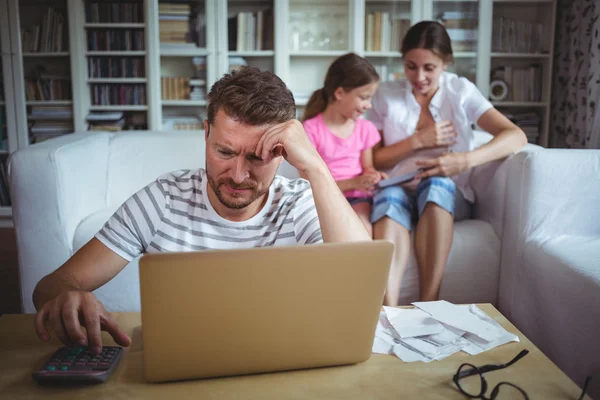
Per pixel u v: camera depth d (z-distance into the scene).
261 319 0.79
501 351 0.94
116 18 3.69
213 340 0.80
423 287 1.97
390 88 2.36
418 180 2.15
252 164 1.06
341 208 1.06
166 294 0.75
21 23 3.67
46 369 0.83
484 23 3.69
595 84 3.07
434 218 1.96
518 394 0.80
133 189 2.33
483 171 2.21
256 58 3.83
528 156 1.88
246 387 0.82
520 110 3.85
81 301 0.92
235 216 1.17
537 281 1.78
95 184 2.21
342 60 2.17
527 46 3.73
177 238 1.17
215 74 3.76
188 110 3.87
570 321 1.58
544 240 1.84
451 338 0.98
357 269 0.80
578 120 3.38
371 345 0.88
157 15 3.68
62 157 1.93
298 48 3.76
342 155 2.21
